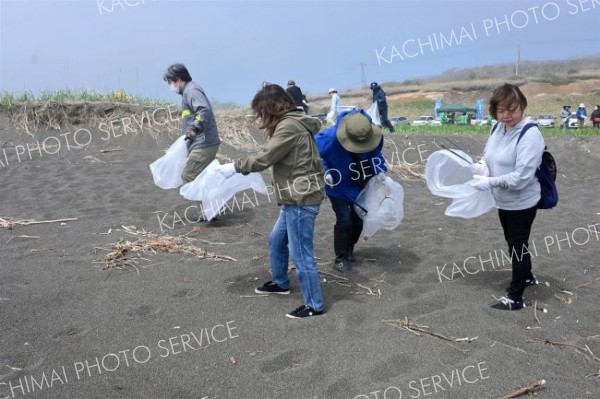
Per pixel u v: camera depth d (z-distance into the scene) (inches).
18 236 246.5
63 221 272.4
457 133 609.6
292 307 175.3
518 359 141.9
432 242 248.4
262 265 212.1
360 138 191.2
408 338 153.4
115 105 526.9
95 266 208.7
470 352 146.2
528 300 180.9
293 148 156.6
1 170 402.9
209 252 227.9
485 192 186.7
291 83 465.4
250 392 130.6
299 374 136.6
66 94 546.0
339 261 207.3
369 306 175.8
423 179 427.8
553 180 167.5
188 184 254.5
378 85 559.2
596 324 164.1
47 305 173.6
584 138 536.7
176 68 262.2
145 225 269.0
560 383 131.5
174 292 185.6
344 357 143.9
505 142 167.8
